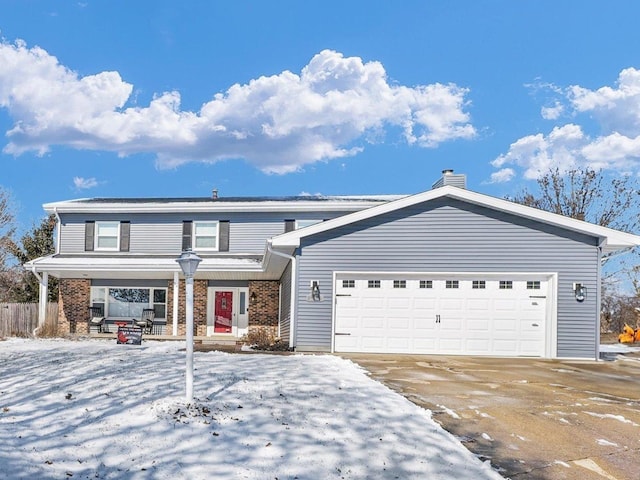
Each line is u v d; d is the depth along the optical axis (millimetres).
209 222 20969
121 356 11016
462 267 13930
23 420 5852
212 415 6039
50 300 27562
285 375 8570
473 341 13773
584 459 5293
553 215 13617
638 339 21828
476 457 5215
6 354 11617
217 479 4445
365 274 14078
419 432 5797
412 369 10617
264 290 20500
